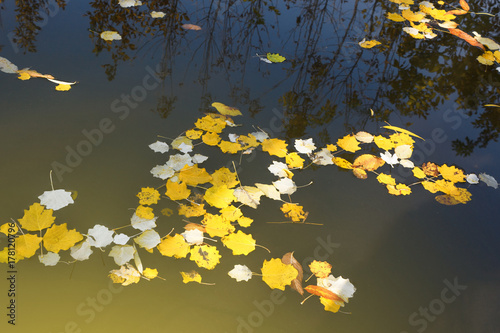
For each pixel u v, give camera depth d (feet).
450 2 10.00
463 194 6.42
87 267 5.57
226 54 7.65
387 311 5.60
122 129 6.52
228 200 6.02
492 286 5.82
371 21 8.90
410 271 5.83
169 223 5.85
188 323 5.38
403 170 6.57
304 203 6.16
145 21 8.00
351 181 6.40
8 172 6.02
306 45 7.98
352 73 7.63
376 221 6.12
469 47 8.34
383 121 7.04
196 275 5.60
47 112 6.56
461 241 6.08
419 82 7.61
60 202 5.87
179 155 6.29
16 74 6.91
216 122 6.69
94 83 6.97
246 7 8.89
